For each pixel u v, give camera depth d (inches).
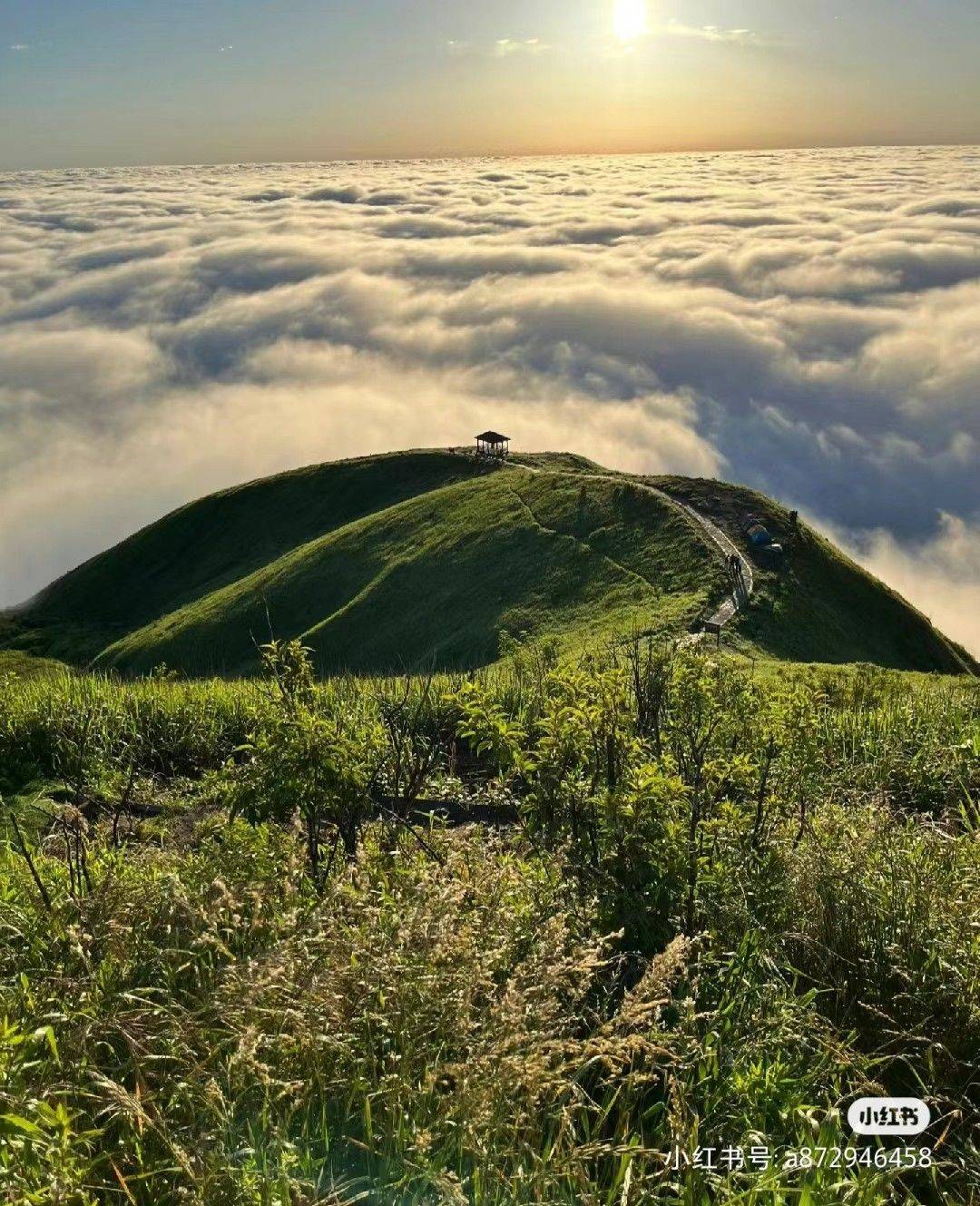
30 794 435.5
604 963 155.4
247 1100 131.6
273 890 185.6
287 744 221.8
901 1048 170.2
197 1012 135.9
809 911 199.9
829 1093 157.0
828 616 2479.1
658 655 289.9
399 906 169.5
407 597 3112.7
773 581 2507.4
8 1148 109.3
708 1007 172.1
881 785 362.3
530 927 173.9
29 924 181.3
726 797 259.6
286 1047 138.4
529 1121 131.9
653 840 200.1
